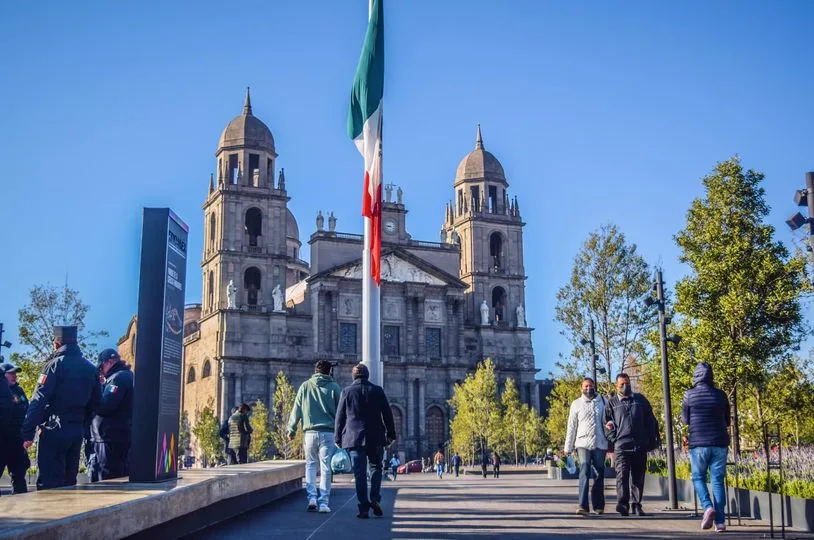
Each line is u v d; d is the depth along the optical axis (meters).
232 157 118.94
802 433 49.53
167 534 13.95
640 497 20.22
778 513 18.38
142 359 15.43
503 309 127.50
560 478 56.22
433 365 117.31
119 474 18.80
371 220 30.36
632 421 19.97
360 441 18.52
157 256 15.81
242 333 110.12
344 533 15.57
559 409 94.25
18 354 57.53
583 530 16.28
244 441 32.81
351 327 114.44
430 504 23.42
